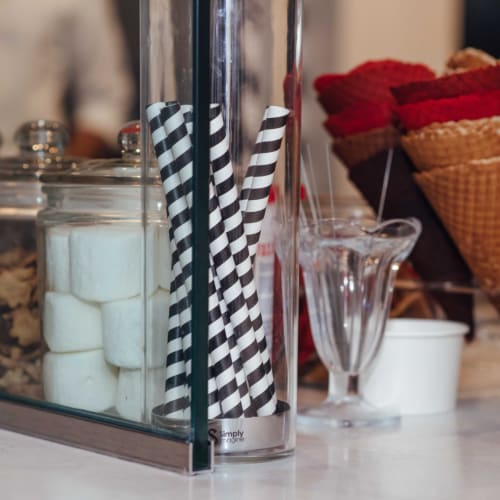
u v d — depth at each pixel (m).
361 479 0.76
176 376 0.76
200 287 0.74
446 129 1.14
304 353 1.16
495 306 1.25
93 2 2.22
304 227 0.98
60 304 0.85
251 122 0.78
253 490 0.72
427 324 1.14
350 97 1.30
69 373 0.85
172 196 0.74
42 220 0.88
